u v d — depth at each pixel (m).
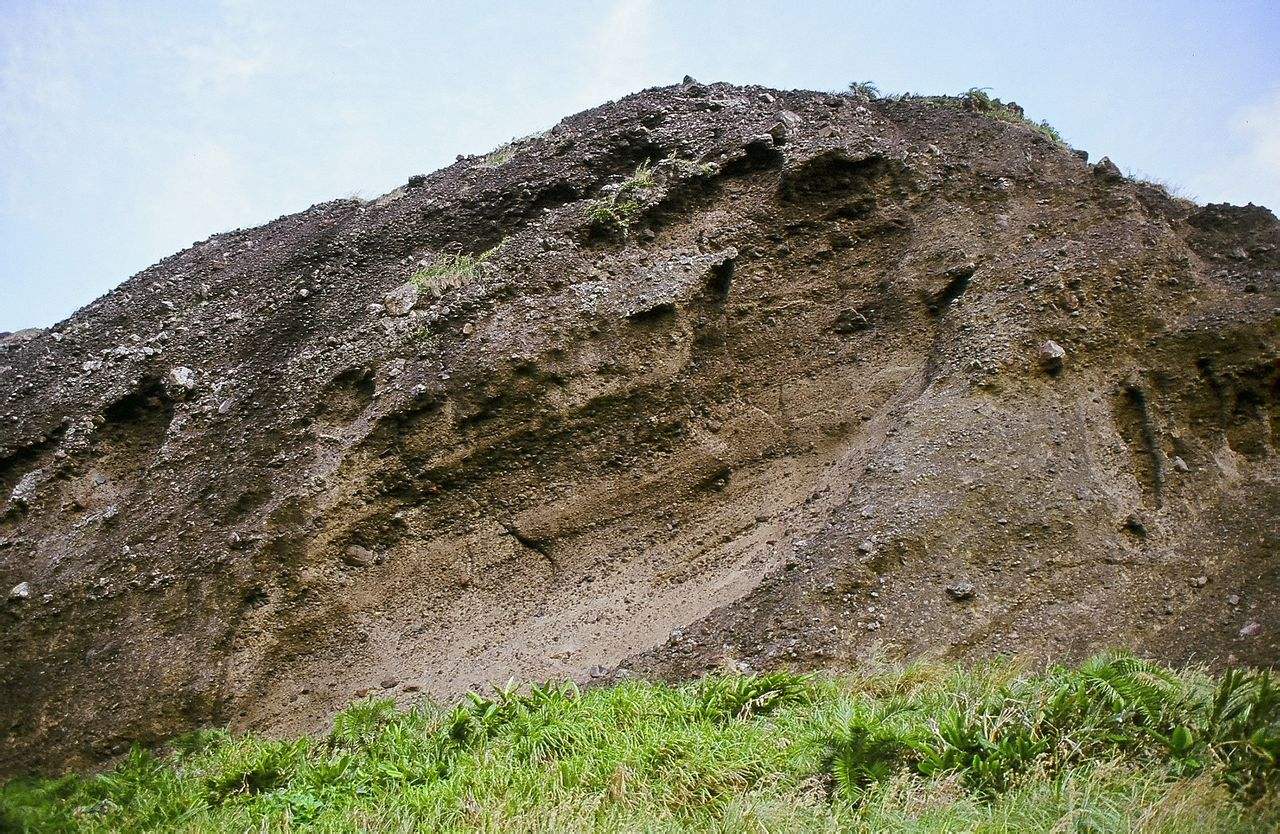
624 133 12.21
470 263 11.53
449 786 5.98
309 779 6.60
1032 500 7.82
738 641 7.50
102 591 10.02
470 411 9.89
